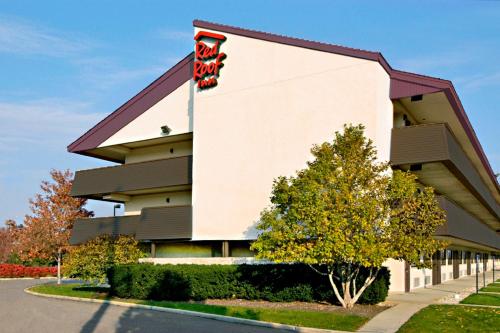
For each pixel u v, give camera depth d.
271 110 21.81
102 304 18.75
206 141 23.62
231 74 23.19
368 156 16.16
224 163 22.94
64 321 14.30
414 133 19.73
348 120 19.73
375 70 19.38
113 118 29.08
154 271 19.47
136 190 27.88
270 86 21.95
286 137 21.27
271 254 15.55
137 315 15.52
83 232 29.17
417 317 13.74
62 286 27.09
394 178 15.64
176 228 24.34
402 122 21.98
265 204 21.55
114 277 20.39
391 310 15.16
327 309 15.55
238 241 23.44
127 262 22.11
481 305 16.42
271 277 17.91
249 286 18.25
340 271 16.05
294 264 17.67
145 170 27.28
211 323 13.90
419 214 15.45
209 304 17.47
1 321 14.39
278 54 21.91
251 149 22.22
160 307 16.77
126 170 28.08
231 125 22.92
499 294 20.45
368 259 14.57
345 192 14.92
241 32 23.05
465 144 26.88
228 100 23.14
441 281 29.25
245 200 22.17
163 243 26.53
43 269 41.31
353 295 16.34
